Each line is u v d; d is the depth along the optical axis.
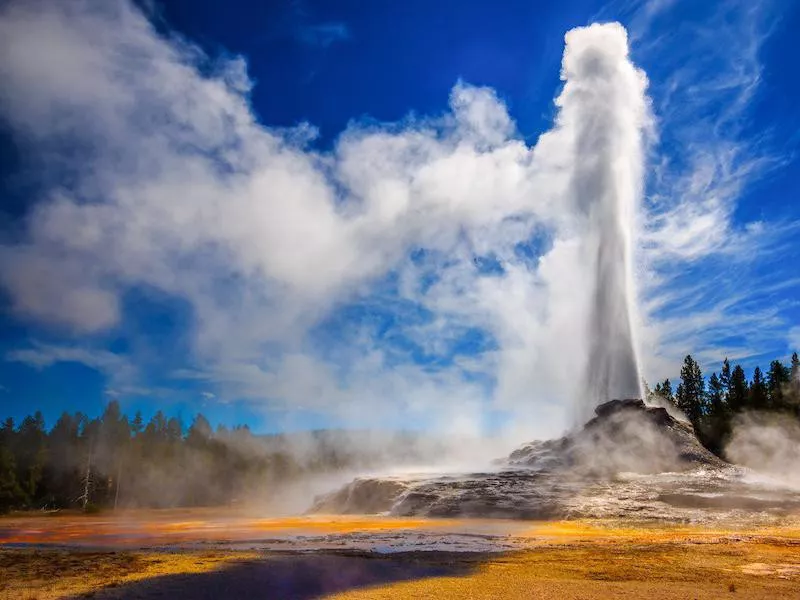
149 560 21.22
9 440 90.38
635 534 24.88
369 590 15.57
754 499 30.64
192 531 31.56
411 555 20.73
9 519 56.22
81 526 40.50
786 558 18.84
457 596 14.54
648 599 13.84
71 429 93.12
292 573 18.00
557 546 21.92
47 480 87.62
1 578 18.50
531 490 35.03
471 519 31.28
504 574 17.14
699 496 31.52
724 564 18.02
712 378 91.62
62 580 18.03
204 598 15.46
